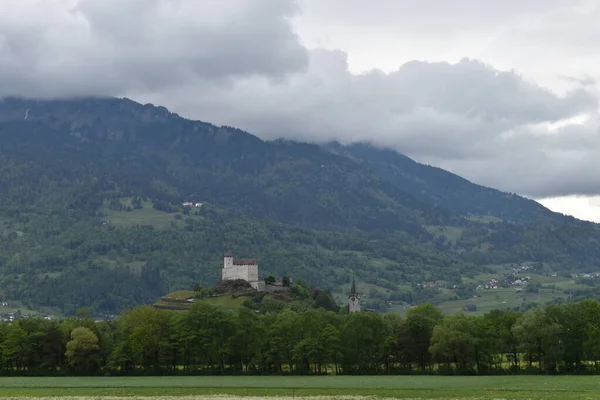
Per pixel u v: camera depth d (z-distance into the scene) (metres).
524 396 148.50
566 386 165.88
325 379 197.12
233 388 171.38
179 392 164.75
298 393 160.38
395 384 177.75
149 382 190.25
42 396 160.12
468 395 152.25
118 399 153.88
